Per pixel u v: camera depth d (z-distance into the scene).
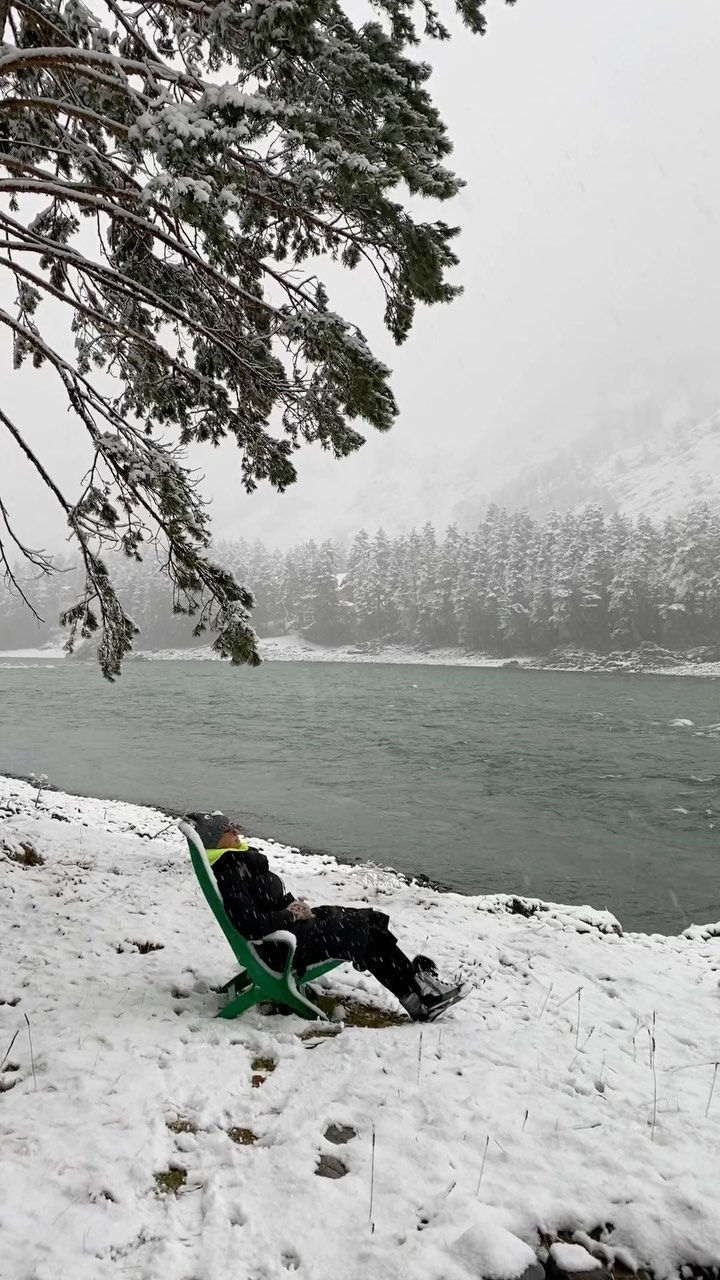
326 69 5.18
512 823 18.53
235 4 4.53
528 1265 2.08
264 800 20.86
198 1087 3.01
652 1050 3.45
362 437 7.50
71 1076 3.06
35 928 5.12
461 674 85.88
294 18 4.22
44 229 8.24
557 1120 2.82
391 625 133.12
